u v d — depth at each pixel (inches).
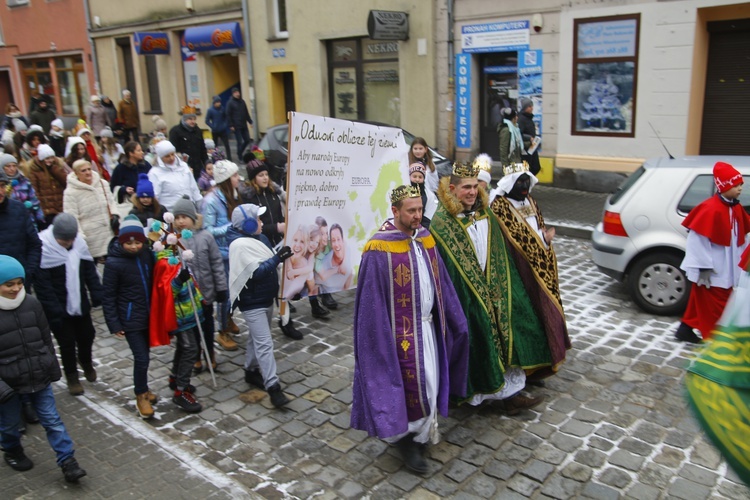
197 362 233.9
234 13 743.1
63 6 963.3
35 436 191.6
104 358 251.9
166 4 818.8
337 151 233.9
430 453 176.2
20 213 205.6
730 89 447.5
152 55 863.1
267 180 259.3
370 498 159.0
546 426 187.0
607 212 273.9
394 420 159.8
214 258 217.9
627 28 455.8
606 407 195.8
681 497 153.9
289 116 216.7
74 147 349.1
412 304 163.8
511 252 196.5
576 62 485.1
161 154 300.8
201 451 183.0
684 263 225.8
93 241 301.3
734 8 421.7
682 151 452.8
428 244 170.2
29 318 162.2
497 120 557.6
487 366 183.0
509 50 521.7
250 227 200.8
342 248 240.8
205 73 805.2
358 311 165.2
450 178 184.9
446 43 560.1
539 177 518.0
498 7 518.9
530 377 203.8
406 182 261.6
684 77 440.5
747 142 448.8
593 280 311.3
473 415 194.9
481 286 183.5
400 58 596.1
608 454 172.4
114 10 890.7
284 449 182.7
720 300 224.2
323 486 165.0
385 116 649.6
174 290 195.6
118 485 166.2
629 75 462.9
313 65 679.7
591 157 490.3
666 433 180.9
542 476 164.1
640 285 265.9
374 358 163.5
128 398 218.1
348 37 647.8
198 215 215.5
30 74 1075.3
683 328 236.8
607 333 248.5
